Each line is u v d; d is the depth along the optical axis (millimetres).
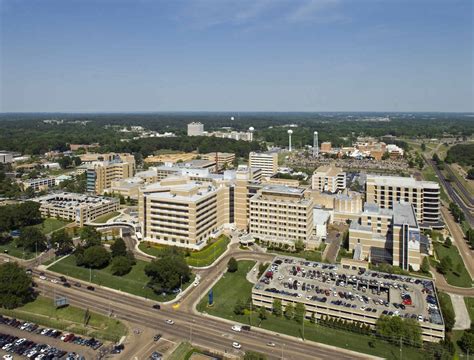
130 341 170375
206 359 158625
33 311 196875
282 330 180625
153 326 183125
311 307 190125
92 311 197125
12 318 190000
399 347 167625
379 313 178500
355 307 184250
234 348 166625
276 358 160000
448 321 175500
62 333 176625
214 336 175625
